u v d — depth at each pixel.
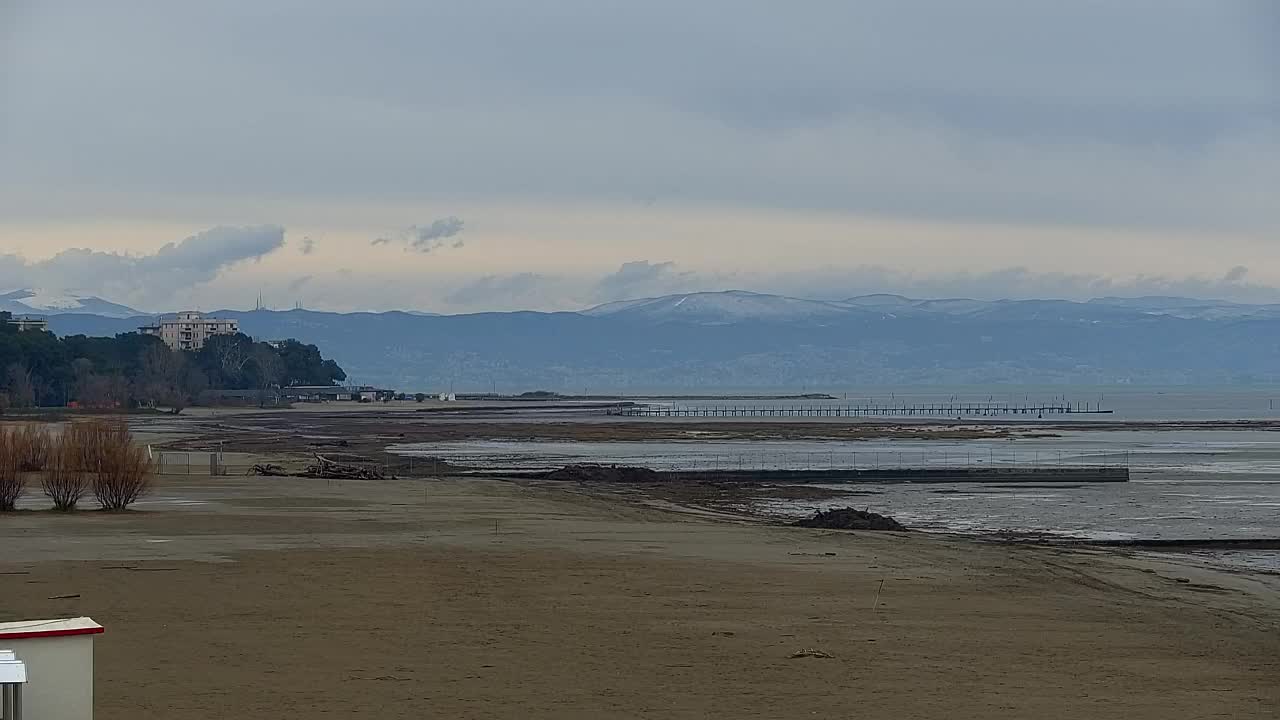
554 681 21.23
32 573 34.28
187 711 18.59
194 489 70.31
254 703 19.19
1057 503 75.88
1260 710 20.08
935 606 30.94
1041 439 169.00
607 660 23.17
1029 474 94.75
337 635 25.39
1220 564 46.41
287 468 92.62
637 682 21.28
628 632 26.30
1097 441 163.50
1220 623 29.72
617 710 19.17
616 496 74.56
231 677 21.11
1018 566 40.41
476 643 24.73
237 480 78.50
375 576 34.50
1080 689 21.47
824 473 93.81
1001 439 168.88
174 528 48.16
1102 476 94.62
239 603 29.44
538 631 26.23
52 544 41.94
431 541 44.16
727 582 34.44
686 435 174.12
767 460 119.06
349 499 64.25
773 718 18.84
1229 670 23.59
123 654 23.05
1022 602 31.98
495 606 29.58
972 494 82.62
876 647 25.09
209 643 24.28
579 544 43.97
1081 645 26.00
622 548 42.88
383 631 25.94
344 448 133.62
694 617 28.44
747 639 25.67
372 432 174.25
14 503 57.22
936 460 120.19
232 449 125.75
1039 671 23.03
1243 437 175.12
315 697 19.69
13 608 28.36
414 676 21.45
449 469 97.19
